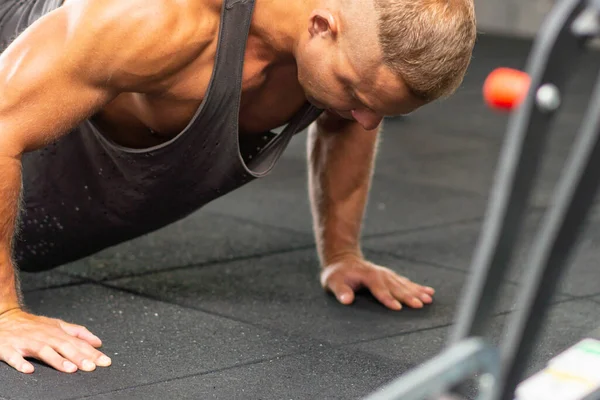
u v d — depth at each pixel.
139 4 1.94
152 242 3.33
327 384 2.10
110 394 1.96
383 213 4.00
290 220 3.79
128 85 2.02
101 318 2.49
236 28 2.00
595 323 2.63
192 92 2.09
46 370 2.05
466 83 7.93
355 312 2.63
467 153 5.48
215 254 3.22
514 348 1.11
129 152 2.30
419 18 1.85
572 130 6.04
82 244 2.65
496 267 1.08
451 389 1.13
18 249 2.69
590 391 1.23
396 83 1.92
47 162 2.47
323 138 2.72
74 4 1.99
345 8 1.91
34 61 1.96
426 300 2.72
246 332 2.42
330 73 1.97
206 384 2.05
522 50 9.74
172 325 2.45
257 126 2.31
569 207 1.04
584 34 1.03
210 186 2.35
